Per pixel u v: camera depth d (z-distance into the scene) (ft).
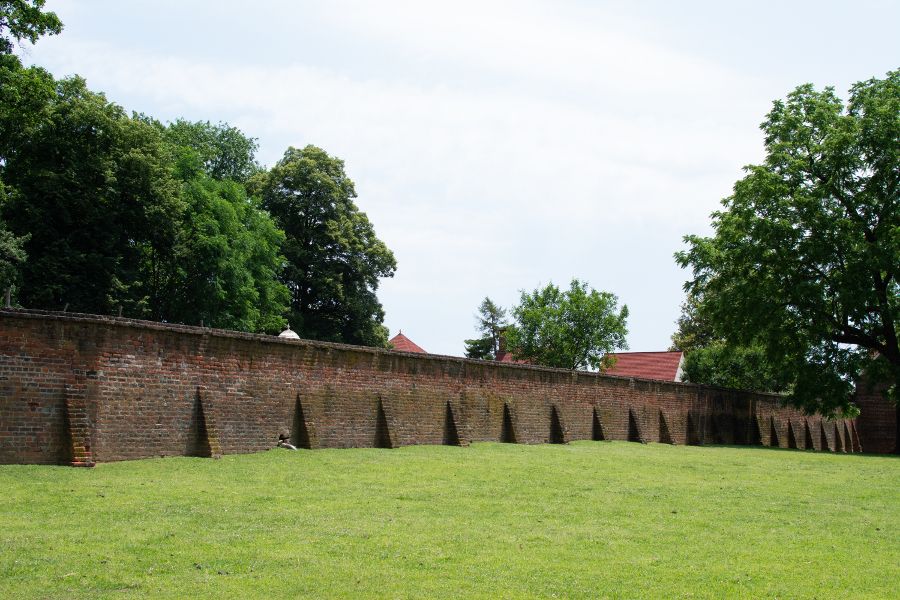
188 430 71.67
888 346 141.69
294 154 236.43
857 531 49.78
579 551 40.50
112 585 31.91
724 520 51.83
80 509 45.88
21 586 31.50
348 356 89.56
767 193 138.10
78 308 144.15
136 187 152.66
